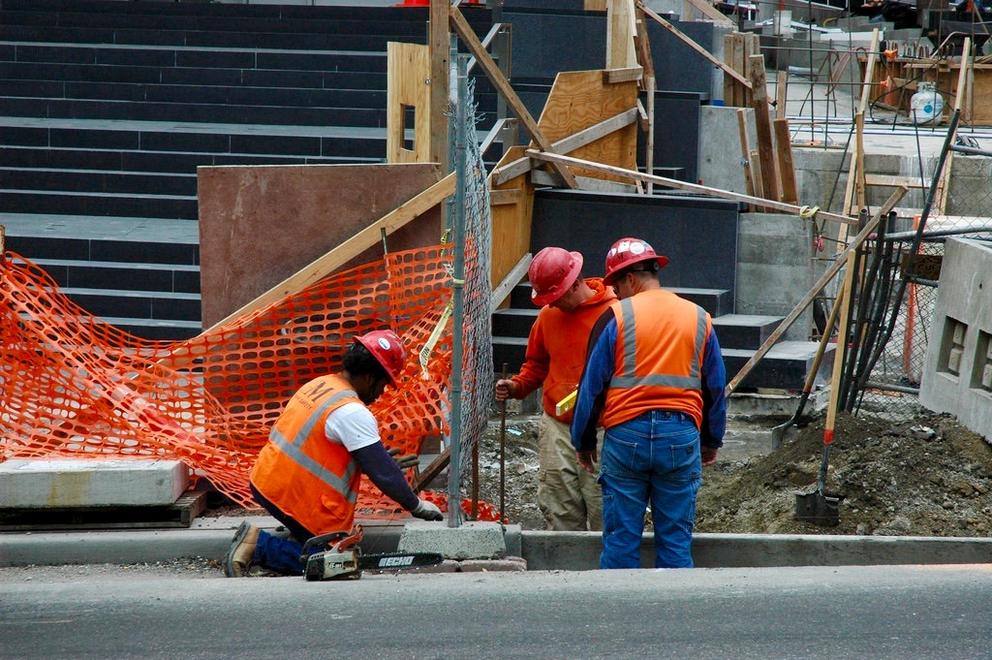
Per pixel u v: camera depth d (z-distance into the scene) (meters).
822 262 41.72
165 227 42.59
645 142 48.44
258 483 20.25
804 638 15.97
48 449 23.59
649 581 18.86
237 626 16.86
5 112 52.03
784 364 33.78
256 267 27.17
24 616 17.44
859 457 27.73
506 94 35.53
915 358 36.53
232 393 25.67
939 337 30.61
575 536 22.77
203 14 59.41
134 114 52.16
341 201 26.92
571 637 16.12
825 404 33.50
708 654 15.40
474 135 22.75
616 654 15.45
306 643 16.08
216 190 26.86
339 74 53.62
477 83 49.81
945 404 29.94
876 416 30.83
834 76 88.25
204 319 27.30
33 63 54.12
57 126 48.81
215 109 52.09
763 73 37.28
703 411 21.30
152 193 45.81
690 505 20.94
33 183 45.72
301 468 19.83
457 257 20.97
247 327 25.81
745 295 37.75
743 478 29.72
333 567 19.34
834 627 16.39
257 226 27.03
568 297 23.81
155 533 22.16
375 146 47.81
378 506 23.25
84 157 46.75
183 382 25.59
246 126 51.41
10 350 24.25
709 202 36.91
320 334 25.94
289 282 26.33
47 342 24.28
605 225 37.84
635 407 20.39
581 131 42.31
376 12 59.00
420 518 21.03
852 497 26.62
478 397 23.20
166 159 46.97
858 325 30.73
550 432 24.78
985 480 26.70
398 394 24.25
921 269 33.94
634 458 20.48
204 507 23.59
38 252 39.62
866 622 16.59
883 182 64.50
